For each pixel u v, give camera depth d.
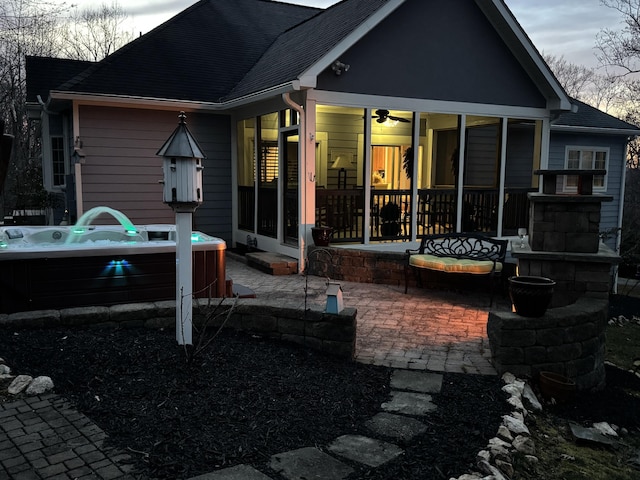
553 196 5.09
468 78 8.82
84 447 2.52
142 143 8.91
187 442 2.62
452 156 11.34
